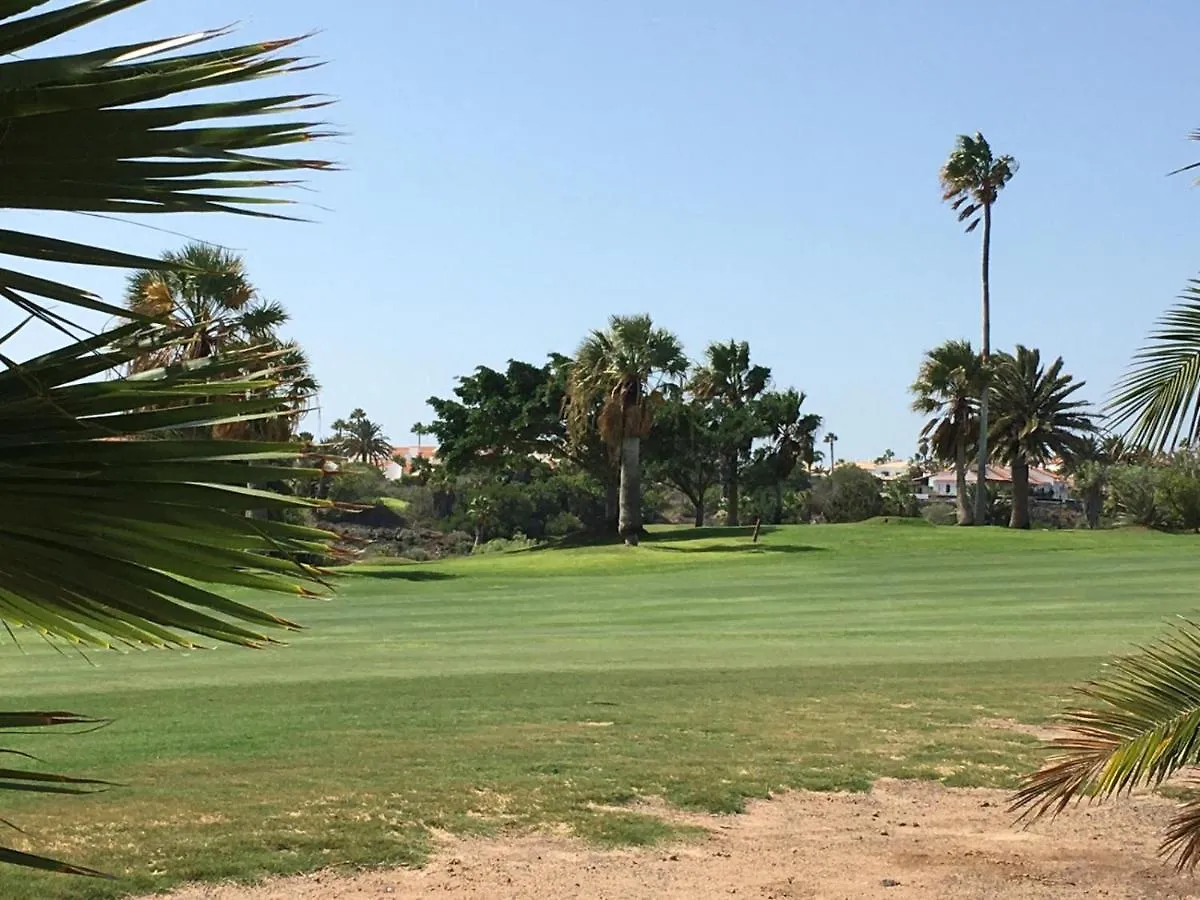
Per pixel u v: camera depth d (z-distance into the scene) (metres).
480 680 14.12
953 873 6.94
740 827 7.78
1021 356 59.69
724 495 82.56
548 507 76.50
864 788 8.69
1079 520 80.25
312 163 2.04
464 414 63.09
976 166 62.12
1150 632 19.73
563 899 6.36
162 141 1.91
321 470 2.30
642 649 18.84
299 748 9.66
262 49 1.95
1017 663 15.16
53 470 2.04
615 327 52.44
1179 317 5.38
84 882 6.23
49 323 1.93
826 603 28.48
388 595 33.25
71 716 2.18
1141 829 7.81
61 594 2.22
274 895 6.27
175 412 2.20
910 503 82.38
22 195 1.89
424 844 7.13
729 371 72.00
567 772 8.86
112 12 1.88
